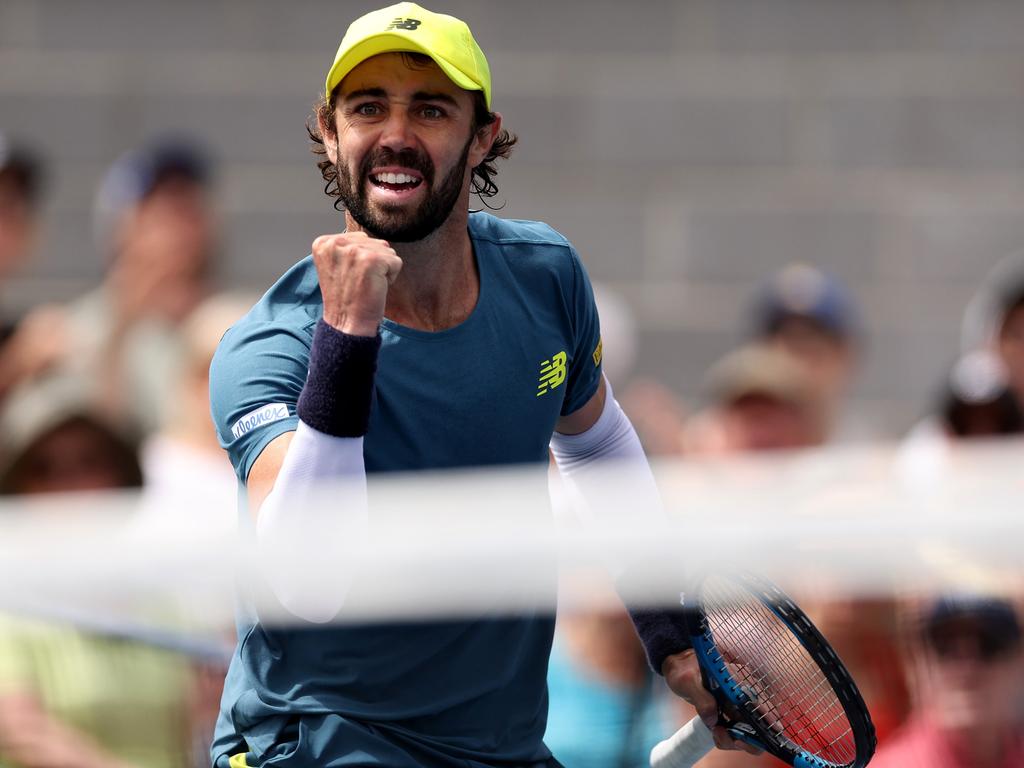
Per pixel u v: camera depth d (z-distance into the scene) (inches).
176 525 479.8
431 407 357.4
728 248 1079.0
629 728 450.0
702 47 1080.8
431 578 321.7
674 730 455.2
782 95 1080.2
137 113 1072.8
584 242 1080.8
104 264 933.2
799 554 310.0
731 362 885.2
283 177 1071.6
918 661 435.8
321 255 331.9
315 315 359.6
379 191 346.6
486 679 370.3
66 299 1055.6
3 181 874.8
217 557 315.3
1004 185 1077.1
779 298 887.1
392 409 354.9
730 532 306.2
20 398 709.3
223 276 989.8
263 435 346.6
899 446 896.3
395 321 360.2
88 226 1064.2
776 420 757.3
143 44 1073.5
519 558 302.2
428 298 361.4
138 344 789.2
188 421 661.9
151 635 463.8
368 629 360.8
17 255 887.1
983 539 301.1
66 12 1069.8
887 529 303.1
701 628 385.1
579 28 1079.6
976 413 690.8
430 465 359.3
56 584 313.0
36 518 411.8
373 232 348.8
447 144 348.2
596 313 392.2
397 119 345.4
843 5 1079.0
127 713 459.2
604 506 416.8
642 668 450.6
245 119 1074.1
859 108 1080.8
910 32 1077.8
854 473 589.0
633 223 1080.2
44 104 1069.1
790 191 1080.8
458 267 363.3
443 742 368.2
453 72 342.3
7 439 567.2
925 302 1074.1
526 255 378.3
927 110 1079.0
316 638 364.5
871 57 1080.8
